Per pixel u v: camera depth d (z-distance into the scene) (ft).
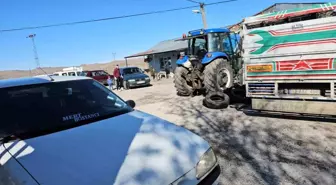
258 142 13.17
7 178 5.26
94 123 7.92
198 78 29.09
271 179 9.48
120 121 8.06
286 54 15.11
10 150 6.22
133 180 5.23
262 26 16.47
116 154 6.01
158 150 6.26
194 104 24.93
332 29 13.21
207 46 27.61
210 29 27.25
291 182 9.14
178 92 31.45
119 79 50.88
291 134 13.84
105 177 5.23
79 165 5.57
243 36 16.93
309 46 14.14
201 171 6.33
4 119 7.47
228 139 14.05
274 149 12.11
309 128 14.51
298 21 14.56
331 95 13.83
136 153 6.08
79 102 8.92
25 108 7.98
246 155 11.75
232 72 26.94
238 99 23.13
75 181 5.09
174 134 7.14
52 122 7.76
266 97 16.43
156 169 5.63
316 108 14.53
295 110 15.31
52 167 5.49
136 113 9.03
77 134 7.04
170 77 71.82
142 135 6.96
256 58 16.48
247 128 15.60
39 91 8.77
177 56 77.10
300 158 10.93
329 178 9.18
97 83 10.55
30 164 5.60
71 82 9.76
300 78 14.75
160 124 7.88
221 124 16.99
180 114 21.38
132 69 52.75
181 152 6.34
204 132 15.67
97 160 5.76
